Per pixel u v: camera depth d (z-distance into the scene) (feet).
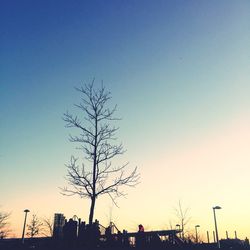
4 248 93.61
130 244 86.89
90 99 75.41
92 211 70.44
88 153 71.92
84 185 70.18
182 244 93.30
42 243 89.56
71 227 85.05
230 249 122.83
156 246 84.23
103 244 80.59
